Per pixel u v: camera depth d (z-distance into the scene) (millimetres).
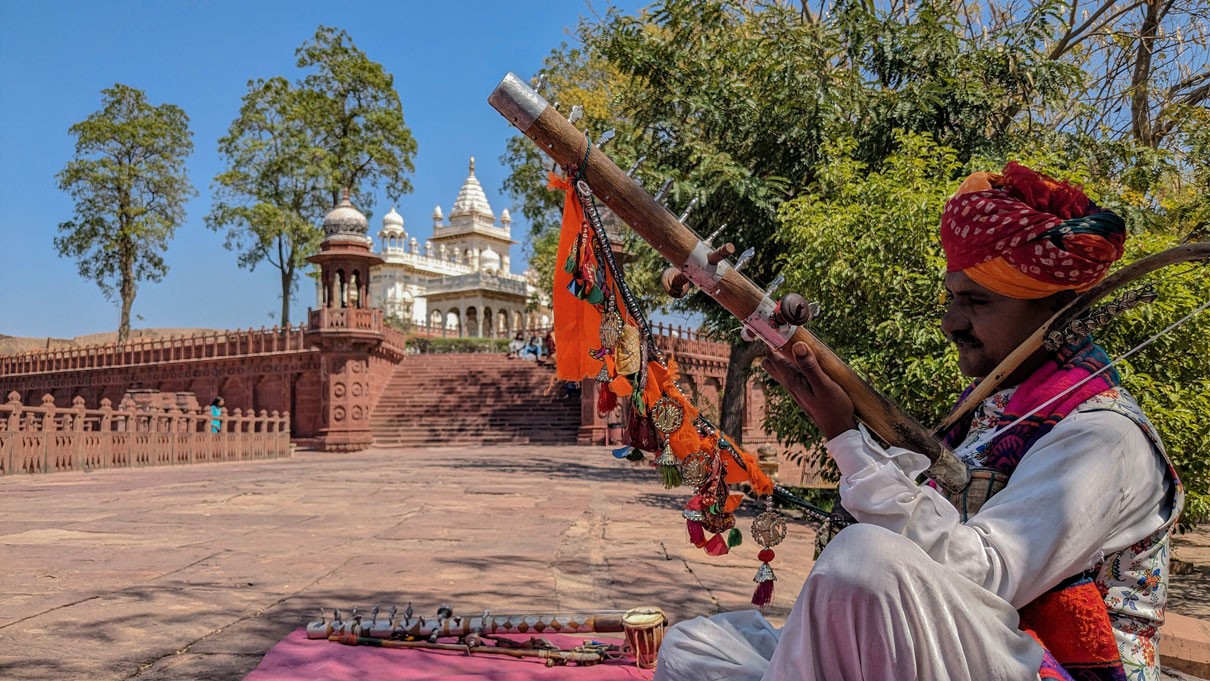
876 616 1022
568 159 1281
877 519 1117
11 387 37906
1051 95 8422
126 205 36219
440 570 4699
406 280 65250
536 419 24891
